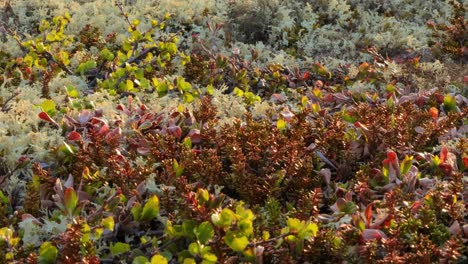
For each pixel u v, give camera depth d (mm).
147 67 1302
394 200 847
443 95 1168
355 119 1069
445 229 826
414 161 956
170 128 1012
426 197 858
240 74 1298
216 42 1530
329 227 843
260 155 971
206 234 794
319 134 1001
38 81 1224
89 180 904
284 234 797
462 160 956
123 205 871
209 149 965
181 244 843
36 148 967
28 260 785
